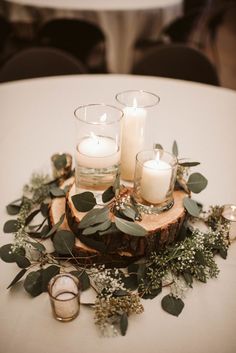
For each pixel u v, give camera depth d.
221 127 1.14
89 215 0.63
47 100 1.25
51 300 0.57
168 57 1.53
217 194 0.86
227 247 0.71
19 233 0.66
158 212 0.70
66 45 2.13
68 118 1.16
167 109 1.22
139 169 0.70
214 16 2.40
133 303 0.59
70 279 0.60
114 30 2.10
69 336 0.57
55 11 2.05
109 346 0.56
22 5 2.06
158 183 0.67
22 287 0.64
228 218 0.75
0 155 0.97
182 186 0.77
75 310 0.58
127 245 0.66
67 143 1.04
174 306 0.60
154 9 2.06
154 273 0.63
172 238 0.70
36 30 2.15
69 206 0.69
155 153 0.73
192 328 0.59
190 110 1.22
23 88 1.32
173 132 1.10
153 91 1.33
